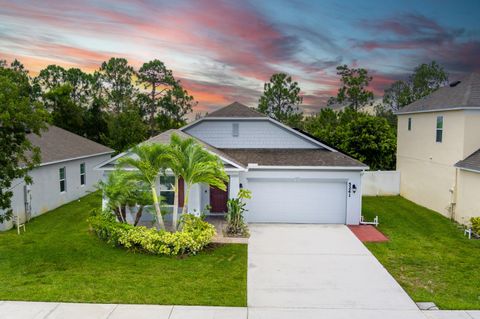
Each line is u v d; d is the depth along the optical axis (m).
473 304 8.13
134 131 33.12
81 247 12.12
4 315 7.21
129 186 12.57
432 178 19.16
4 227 14.69
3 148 10.72
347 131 27.61
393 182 23.47
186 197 12.91
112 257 11.07
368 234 14.45
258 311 7.71
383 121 27.45
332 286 9.20
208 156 12.88
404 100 46.69
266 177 16.28
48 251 11.70
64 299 7.96
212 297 8.29
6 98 10.38
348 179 16.09
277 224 16.22
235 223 14.31
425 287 9.17
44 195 18.09
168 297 8.20
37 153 11.49
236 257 11.30
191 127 19.44
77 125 35.72
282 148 19.39
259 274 9.96
